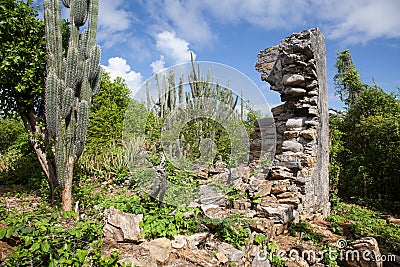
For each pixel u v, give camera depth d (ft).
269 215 14.82
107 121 27.40
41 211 15.81
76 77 16.66
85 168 23.99
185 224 12.12
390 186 26.32
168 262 10.12
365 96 33.78
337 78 44.73
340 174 28.84
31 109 20.57
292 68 19.07
